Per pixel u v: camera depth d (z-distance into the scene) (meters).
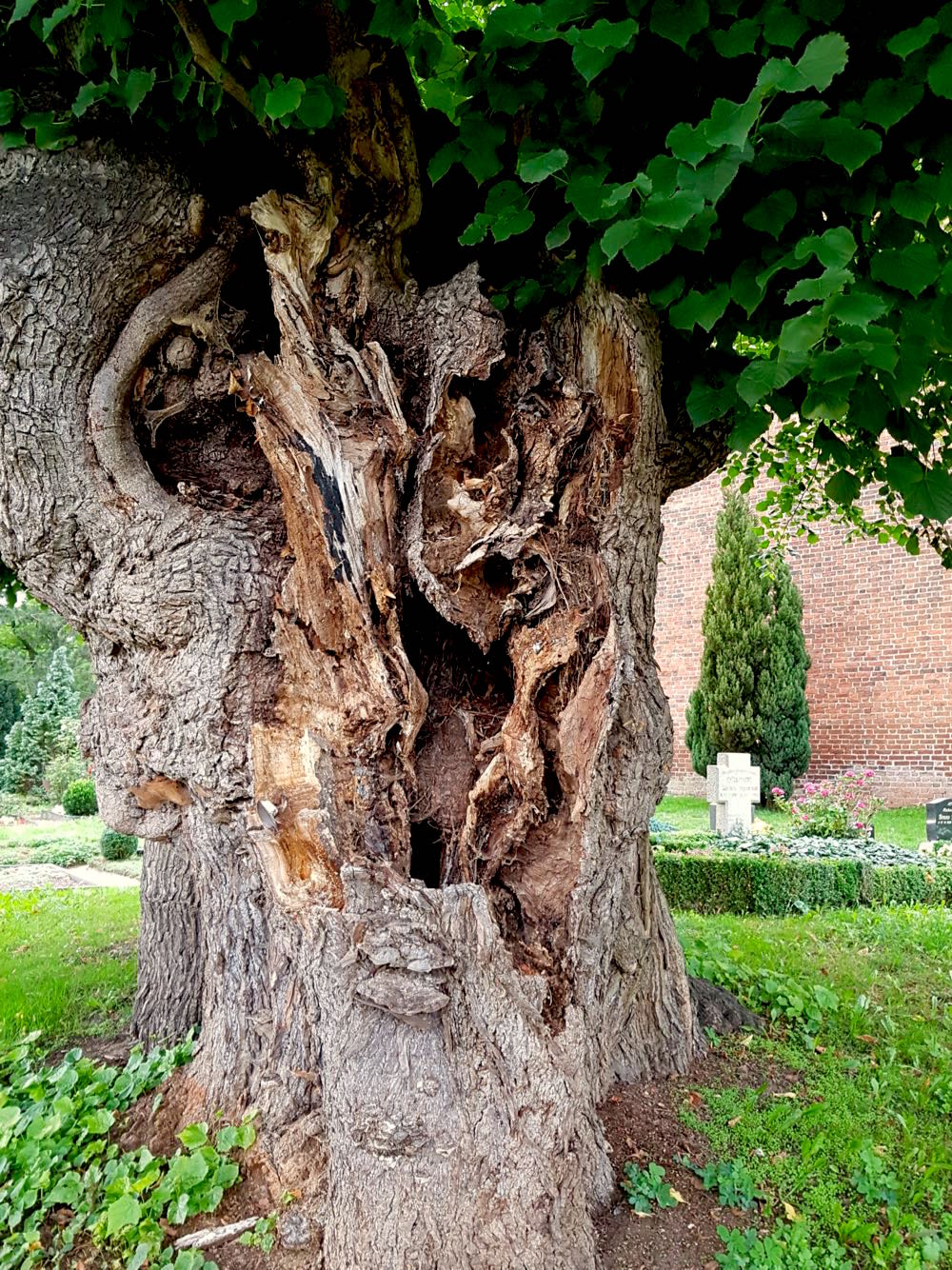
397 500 2.04
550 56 1.81
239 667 2.12
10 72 2.08
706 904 5.78
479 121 1.93
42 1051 3.04
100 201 2.10
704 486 11.38
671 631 11.66
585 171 1.86
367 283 2.18
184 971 2.97
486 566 2.06
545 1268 1.68
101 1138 2.31
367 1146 1.67
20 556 2.26
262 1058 2.21
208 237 2.28
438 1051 1.69
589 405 2.06
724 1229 1.96
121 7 1.62
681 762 11.41
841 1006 3.44
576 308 2.14
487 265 2.40
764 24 1.56
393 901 1.72
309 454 1.90
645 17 1.66
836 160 1.52
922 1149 2.36
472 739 2.14
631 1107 2.49
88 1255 1.91
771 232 1.70
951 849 6.68
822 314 1.44
